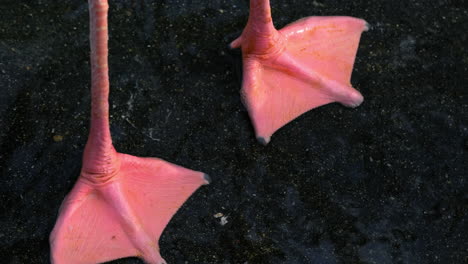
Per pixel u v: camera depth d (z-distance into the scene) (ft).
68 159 2.95
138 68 3.11
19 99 3.02
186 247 2.85
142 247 2.80
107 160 2.77
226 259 2.85
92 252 2.78
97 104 2.63
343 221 2.92
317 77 3.09
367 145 3.05
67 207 2.80
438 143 3.08
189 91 3.09
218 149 3.01
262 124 3.03
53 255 2.77
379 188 2.98
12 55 3.10
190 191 2.92
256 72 3.07
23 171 2.92
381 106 3.12
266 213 2.92
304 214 2.93
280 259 2.86
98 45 2.49
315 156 3.02
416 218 2.95
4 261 2.79
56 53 3.12
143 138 3.00
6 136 2.96
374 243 2.90
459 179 3.02
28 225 2.85
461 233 2.94
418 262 2.89
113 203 2.81
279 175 2.98
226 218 2.90
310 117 3.07
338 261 2.87
